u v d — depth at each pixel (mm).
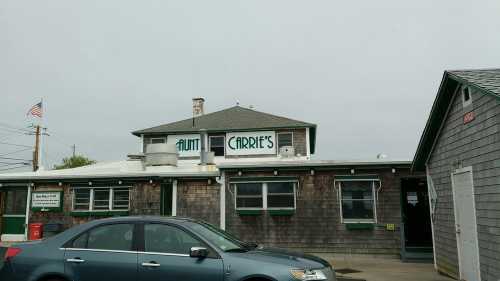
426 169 12766
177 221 6629
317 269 6148
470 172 9336
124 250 6488
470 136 9328
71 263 6531
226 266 6070
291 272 5926
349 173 15078
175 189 16859
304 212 15156
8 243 17250
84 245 6660
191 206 16625
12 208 18328
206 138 24578
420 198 16672
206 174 16516
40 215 17953
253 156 24047
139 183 17281
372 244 14555
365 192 14945
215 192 16578
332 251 14758
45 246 6773
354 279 10438
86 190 17688
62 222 17641
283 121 24812
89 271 6441
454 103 10258
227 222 15594
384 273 11344
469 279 9523
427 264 13008
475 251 9156
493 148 8195
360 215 14828
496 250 8148
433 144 11898
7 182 18359
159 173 16875
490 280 8438
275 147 24000
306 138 23891
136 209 17125
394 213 14555
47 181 18062
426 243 15891
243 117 26094
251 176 15695
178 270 6180
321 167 15172
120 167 20281
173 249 6371
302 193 15273
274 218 15336
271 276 5891
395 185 14719
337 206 14977
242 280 5973
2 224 18250
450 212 10734
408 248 14133
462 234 9945
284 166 15328
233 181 15734
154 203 17016
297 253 6734
